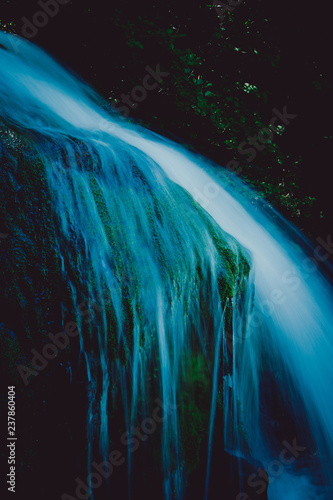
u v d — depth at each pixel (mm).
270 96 8164
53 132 3268
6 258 2555
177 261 3318
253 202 7363
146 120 6637
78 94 5688
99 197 3094
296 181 8406
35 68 5301
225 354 3793
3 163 2639
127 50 6266
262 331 4656
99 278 2910
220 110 7129
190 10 7051
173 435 3283
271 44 7707
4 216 2590
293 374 5016
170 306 3248
